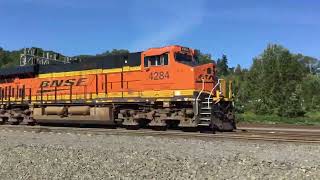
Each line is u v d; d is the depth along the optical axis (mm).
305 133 19609
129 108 22703
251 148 13664
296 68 40188
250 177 9102
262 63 41188
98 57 23812
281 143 14828
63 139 17922
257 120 33156
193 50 21812
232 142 15305
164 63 20938
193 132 19797
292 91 38438
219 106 20125
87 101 24031
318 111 45125
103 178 9453
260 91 39469
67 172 10195
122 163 11148
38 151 13859
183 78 20250
